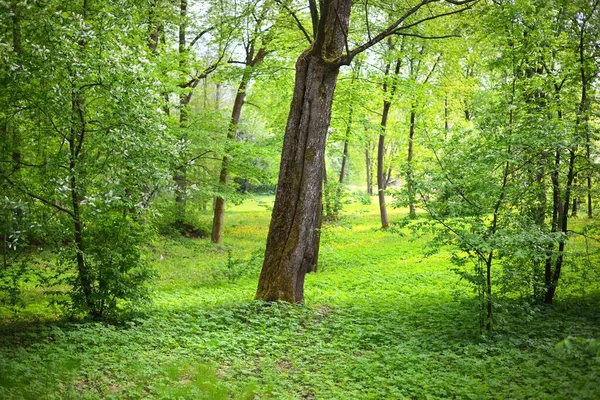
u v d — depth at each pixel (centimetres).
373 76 1872
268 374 743
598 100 1115
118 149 985
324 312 1145
